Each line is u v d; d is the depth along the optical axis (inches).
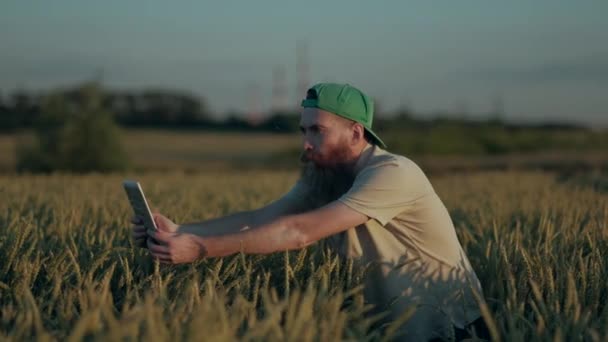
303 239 126.5
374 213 128.5
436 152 1470.2
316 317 101.5
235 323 97.3
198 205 273.4
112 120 1017.5
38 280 137.8
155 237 126.0
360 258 134.0
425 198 132.3
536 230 212.4
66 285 124.7
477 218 238.4
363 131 135.6
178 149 1977.1
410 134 1534.2
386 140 1481.3
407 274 132.7
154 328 84.7
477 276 155.0
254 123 2999.5
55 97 994.7
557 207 253.1
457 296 134.1
